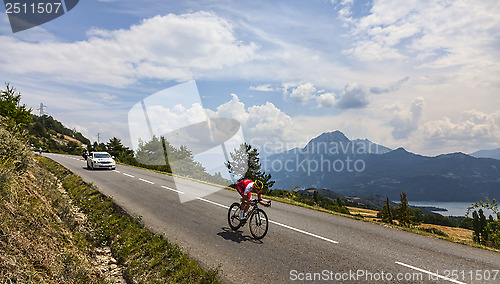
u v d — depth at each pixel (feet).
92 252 21.34
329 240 23.86
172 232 24.43
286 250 21.22
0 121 36.47
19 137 34.06
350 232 26.63
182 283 16.56
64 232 21.18
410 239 25.05
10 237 15.10
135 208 31.94
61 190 41.14
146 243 21.89
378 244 23.27
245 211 24.13
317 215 33.86
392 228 29.04
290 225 28.30
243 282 16.28
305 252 20.93
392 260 19.88
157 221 27.43
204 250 20.76
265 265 18.52
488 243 30.42
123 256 20.88
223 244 22.11
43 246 16.75
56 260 16.39
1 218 15.79
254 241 23.00
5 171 20.90
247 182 23.99
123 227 25.64
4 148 27.55
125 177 58.59
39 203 22.72
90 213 30.04
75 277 16.01
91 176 57.41
